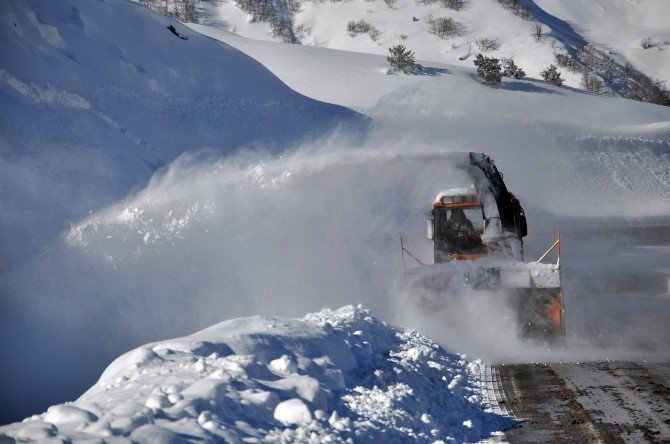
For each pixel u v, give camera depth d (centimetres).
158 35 12006
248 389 1664
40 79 7369
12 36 7850
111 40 10638
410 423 1855
